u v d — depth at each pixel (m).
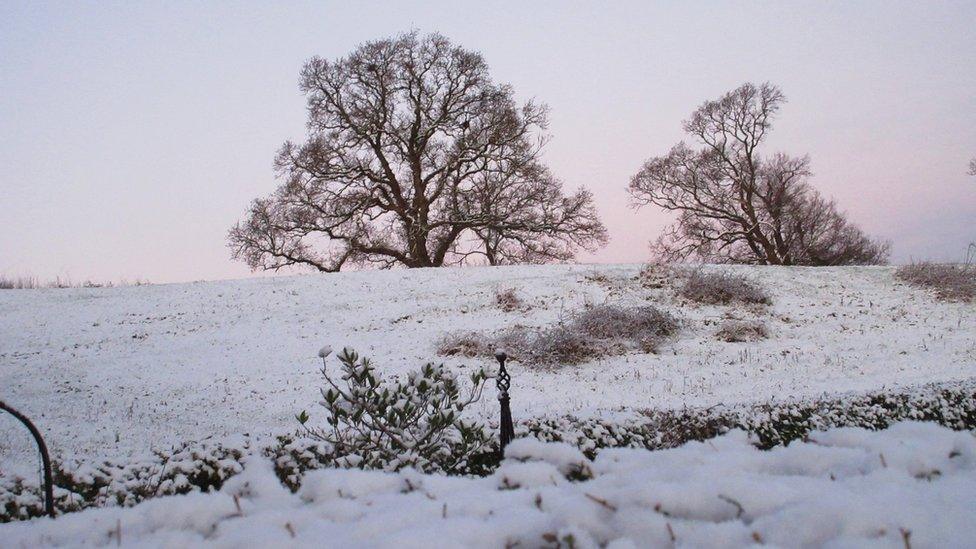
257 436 7.91
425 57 37.22
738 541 1.96
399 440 6.46
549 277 25.67
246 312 24.02
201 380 17.06
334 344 19.95
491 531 2.09
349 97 37.06
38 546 2.49
